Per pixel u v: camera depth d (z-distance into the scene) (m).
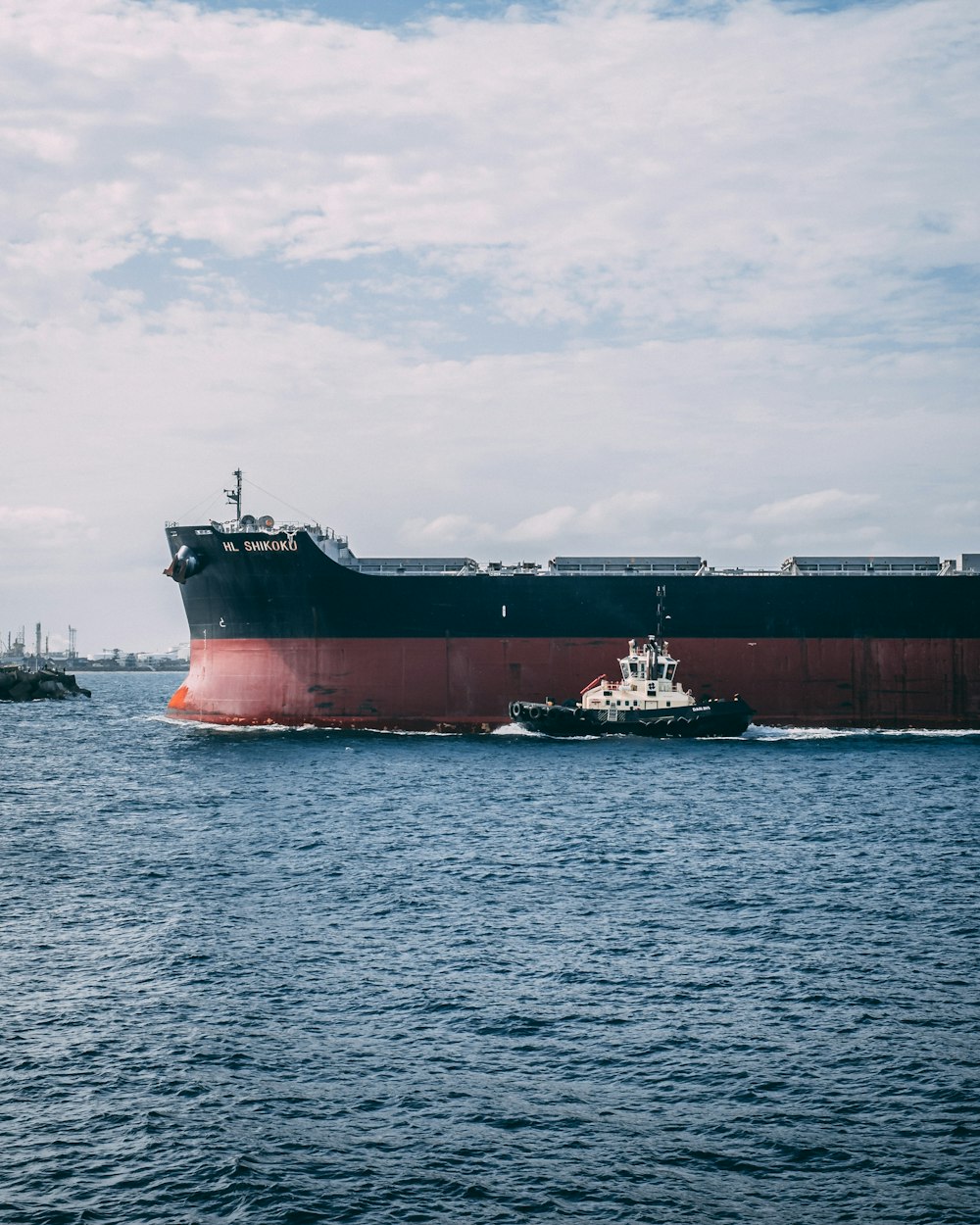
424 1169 26.14
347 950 39.66
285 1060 31.25
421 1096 29.34
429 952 39.44
